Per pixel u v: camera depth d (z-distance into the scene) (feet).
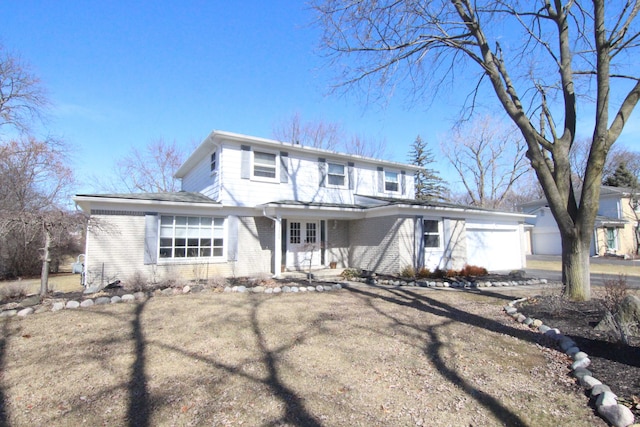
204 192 47.75
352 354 15.33
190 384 12.39
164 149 103.24
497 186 97.66
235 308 24.21
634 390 11.02
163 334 18.28
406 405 10.80
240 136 41.39
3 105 66.28
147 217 36.55
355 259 49.62
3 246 49.70
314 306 25.07
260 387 12.11
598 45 22.74
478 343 16.83
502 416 10.11
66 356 15.21
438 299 28.14
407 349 15.97
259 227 43.68
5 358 15.05
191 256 39.37
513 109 25.57
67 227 27.66
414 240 43.80
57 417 10.27
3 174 63.82
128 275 35.24
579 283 23.88
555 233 93.56
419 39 26.40
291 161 46.39
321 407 10.68
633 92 22.74
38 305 24.08
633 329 15.99
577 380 12.42
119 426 9.70
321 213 43.16
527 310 22.85
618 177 106.42
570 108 25.94
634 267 57.62
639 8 21.77
